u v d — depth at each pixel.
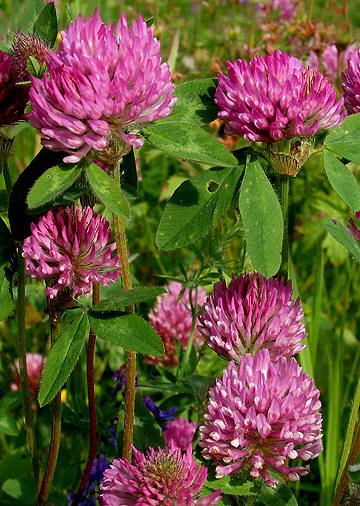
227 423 0.26
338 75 0.50
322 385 0.43
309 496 0.40
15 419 0.41
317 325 0.39
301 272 0.52
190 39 0.62
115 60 0.24
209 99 0.28
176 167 0.52
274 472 0.28
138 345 0.26
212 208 0.27
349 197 0.27
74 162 0.24
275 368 0.26
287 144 0.27
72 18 0.29
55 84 0.24
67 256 0.26
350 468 0.29
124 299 0.26
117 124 0.25
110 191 0.25
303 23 0.57
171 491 0.26
